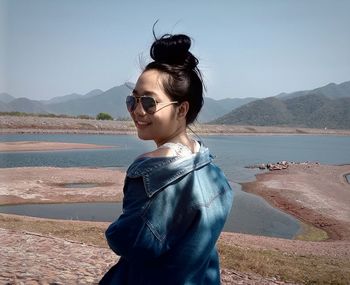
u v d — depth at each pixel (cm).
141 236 124
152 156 132
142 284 131
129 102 142
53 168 4131
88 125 12488
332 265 1191
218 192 139
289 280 876
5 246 811
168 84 137
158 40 142
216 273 145
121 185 3375
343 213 2788
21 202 2722
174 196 128
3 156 5722
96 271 662
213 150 8806
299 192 3478
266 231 2388
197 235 128
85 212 2567
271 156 8056
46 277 582
